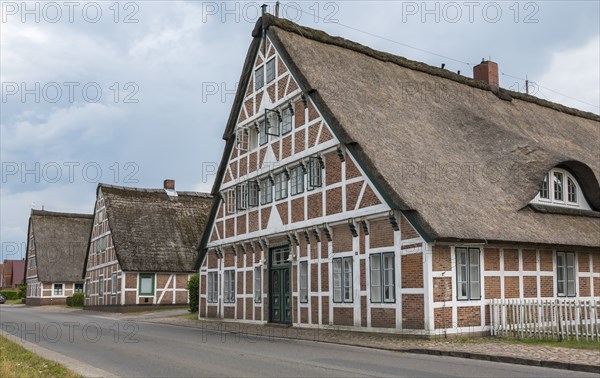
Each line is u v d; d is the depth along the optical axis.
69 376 11.22
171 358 14.34
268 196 25.84
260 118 26.42
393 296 18.92
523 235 19.19
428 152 21.61
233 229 28.59
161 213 47.62
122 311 42.34
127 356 14.88
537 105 32.34
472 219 18.69
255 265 26.59
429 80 28.08
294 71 23.45
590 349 14.39
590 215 23.39
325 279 21.88
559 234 20.58
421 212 17.81
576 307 16.50
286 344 17.83
